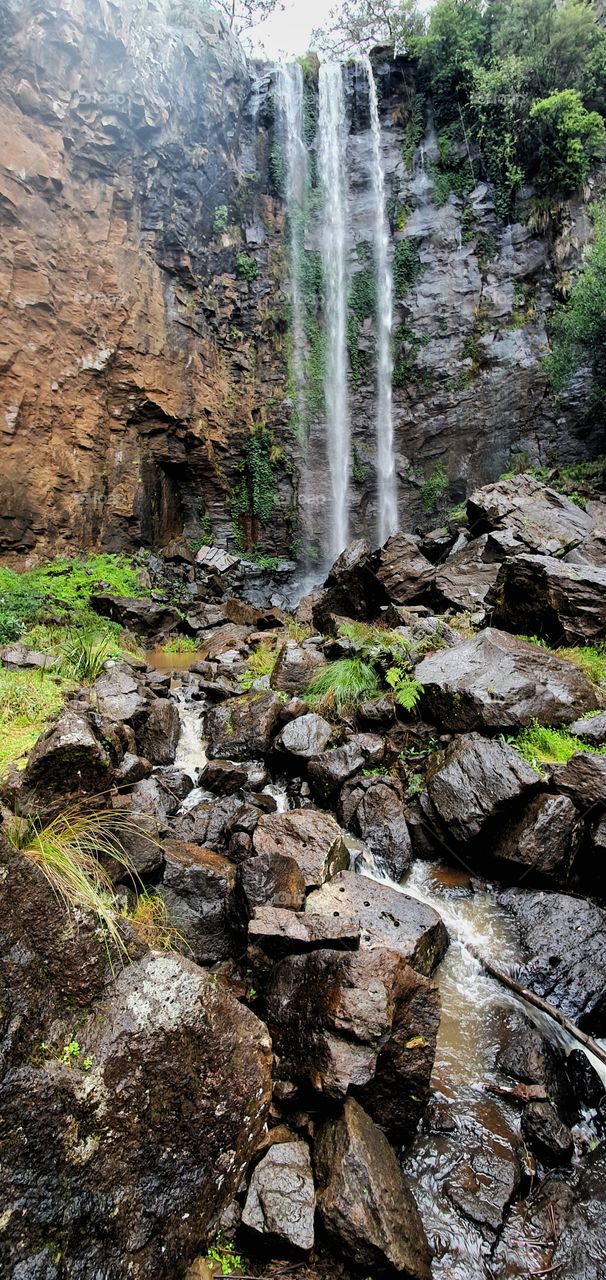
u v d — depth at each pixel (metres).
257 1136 2.76
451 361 18.59
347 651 7.26
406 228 19.48
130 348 14.84
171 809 5.05
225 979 3.63
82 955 2.58
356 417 19.66
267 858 3.94
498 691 5.63
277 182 19.66
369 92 19.86
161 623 12.62
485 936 4.27
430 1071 3.02
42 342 12.88
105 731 5.20
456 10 18.48
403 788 5.48
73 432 13.80
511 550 9.41
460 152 18.98
